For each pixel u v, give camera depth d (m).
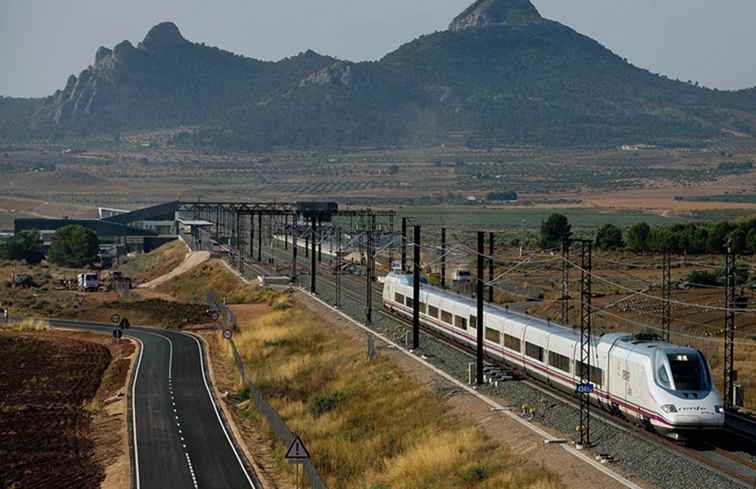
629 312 135.50
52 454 77.12
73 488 67.50
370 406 88.38
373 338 119.38
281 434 79.00
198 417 89.56
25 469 72.56
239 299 185.50
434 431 76.12
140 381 108.56
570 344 78.00
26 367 120.81
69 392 106.06
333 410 90.38
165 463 73.44
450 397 84.50
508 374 91.25
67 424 88.88
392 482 66.19
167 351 131.12
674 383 62.97
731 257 81.31
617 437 65.44
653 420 63.47
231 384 107.81
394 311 136.00
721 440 63.84
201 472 70.88
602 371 71.69
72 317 176.00
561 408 75.12
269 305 172.62
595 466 59.91
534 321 89.56
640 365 65.75
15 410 94.94
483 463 64.25
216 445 79.00
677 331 118.75
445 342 111.69
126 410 92.69
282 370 110.62
